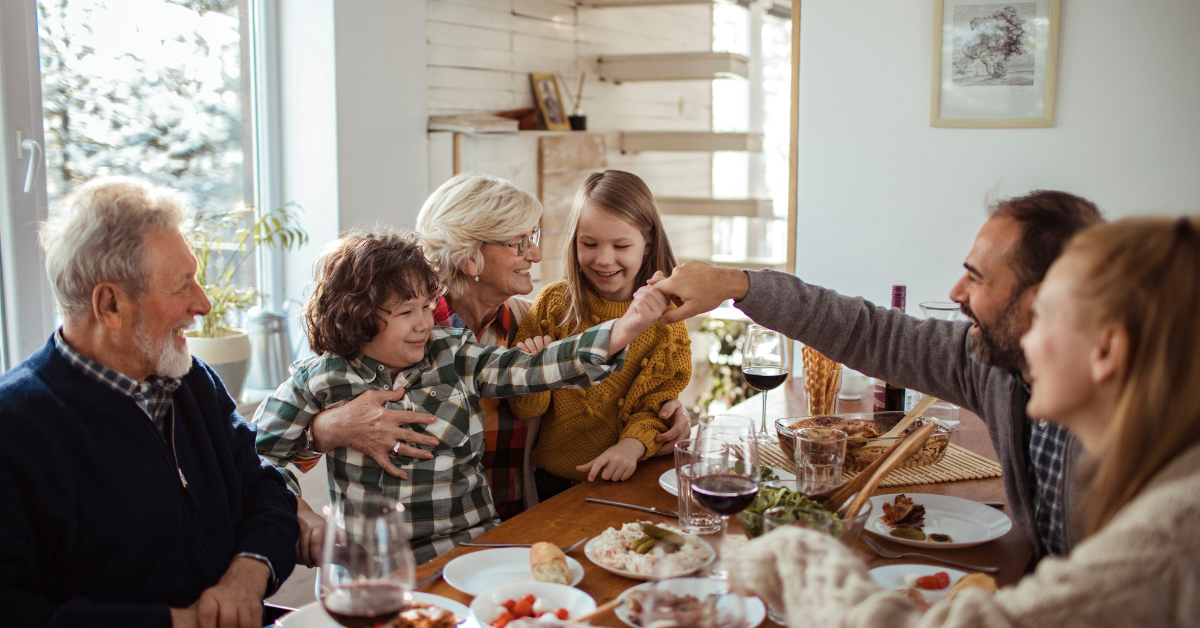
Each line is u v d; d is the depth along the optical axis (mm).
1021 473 1368
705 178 5891
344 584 984
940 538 1358
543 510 1508
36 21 2219
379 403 1547
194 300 1328
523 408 1837
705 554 1195
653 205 1877
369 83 2938
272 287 2922
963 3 2889
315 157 2865
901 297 1932
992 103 2910
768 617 1109
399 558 984
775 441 1921
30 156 2209
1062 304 846
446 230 1765
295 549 1481
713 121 6062
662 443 1810
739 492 1218
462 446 1627
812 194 3168
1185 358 764
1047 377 871
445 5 3320
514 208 1763
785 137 5855
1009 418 1379
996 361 1305
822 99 3107
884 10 2988
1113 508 812
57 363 1264
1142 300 780
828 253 3176
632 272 1864
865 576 907
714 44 5918
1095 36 2799
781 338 1843
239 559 1387
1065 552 1274
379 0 2953
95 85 2387
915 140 3018
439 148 3297
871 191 3092
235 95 2801
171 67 2594
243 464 1521
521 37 3848
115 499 1266
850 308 1608
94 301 1247
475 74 3541
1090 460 875
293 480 1669
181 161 2641
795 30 3104
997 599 806
